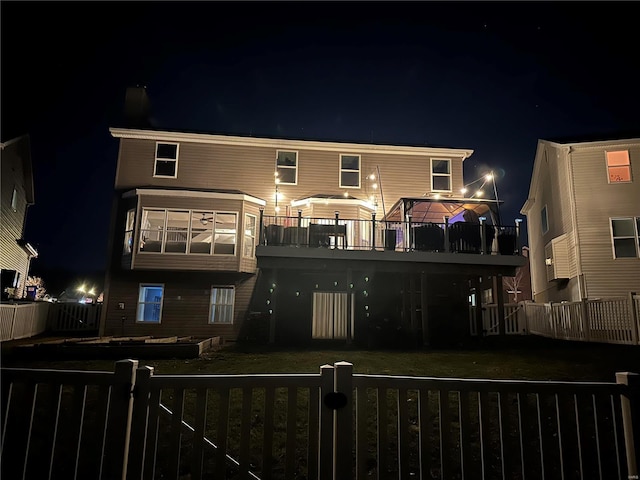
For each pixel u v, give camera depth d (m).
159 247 14.13
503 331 12.03
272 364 8.30
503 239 12.78
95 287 51.06
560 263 16.41
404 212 13.25
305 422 4.81
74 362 8.55
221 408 2.58
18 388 3.58
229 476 3.56
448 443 2.64
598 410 2.78
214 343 12.17
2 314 11.61
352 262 12.23
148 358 9.16
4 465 2.51
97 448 2.51
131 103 16.77
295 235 12.58
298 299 14.15
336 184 16.16
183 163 15.66
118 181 15.20
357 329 13.57
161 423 4.62
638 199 15.32
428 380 2.71
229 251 14.38
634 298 9.93
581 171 15.91
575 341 11.57
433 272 12.35
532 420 4.79
